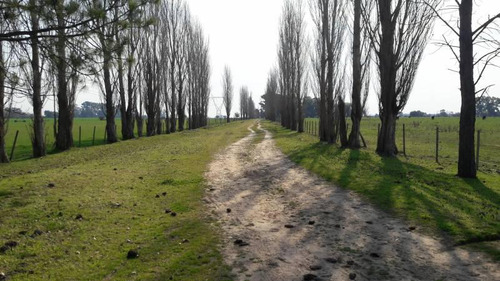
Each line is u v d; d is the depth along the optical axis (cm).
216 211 879
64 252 615
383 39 1902
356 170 1408
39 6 739
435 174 1312
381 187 1070
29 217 792
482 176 1314
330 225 750
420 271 523
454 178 1231
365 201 934
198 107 6512
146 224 772
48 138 3591
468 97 1243
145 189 1120
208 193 1079
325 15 2788
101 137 4228
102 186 1116
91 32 799
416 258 570
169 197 1025
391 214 811
